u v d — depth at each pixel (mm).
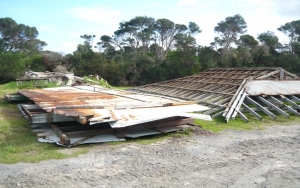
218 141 7387
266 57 29688
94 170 5109
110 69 30688
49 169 5117
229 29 36062
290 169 5203
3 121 8695
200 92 13695
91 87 15273
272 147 6773
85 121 6508
